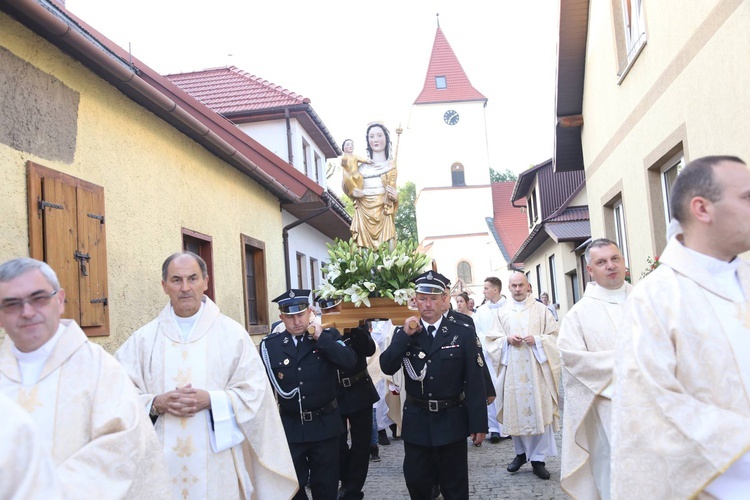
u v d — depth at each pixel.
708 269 2.36
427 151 46.34
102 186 5.90
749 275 2.40
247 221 10.09
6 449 1.86
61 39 4.96
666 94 7.25
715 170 2.29
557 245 19.66
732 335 2.27
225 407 3.77
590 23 10.50
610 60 9.56
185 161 7.77
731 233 2.27
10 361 2.79
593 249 4.55
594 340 4.44
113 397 2.80
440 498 5.90
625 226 9.49
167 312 4.10
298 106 15.77
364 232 8.15
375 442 7.87
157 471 2.88
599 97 10.47
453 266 44.91
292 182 11.80
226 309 8.93
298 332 4.93
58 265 5.10
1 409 1.91
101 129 5.96
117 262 6.09
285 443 4.10
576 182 22.58
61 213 5.19
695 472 2.13
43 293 2.72
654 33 7.56
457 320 5.07
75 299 5.29
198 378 3.90
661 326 2.33
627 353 2.38
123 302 6.15
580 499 4.48
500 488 6.25
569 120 11.92
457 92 46.62
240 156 8.68
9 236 4.64
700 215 2.33
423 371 4.84
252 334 9.95
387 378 7.43
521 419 6.77
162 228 7.06
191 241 8.20
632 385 2.32
